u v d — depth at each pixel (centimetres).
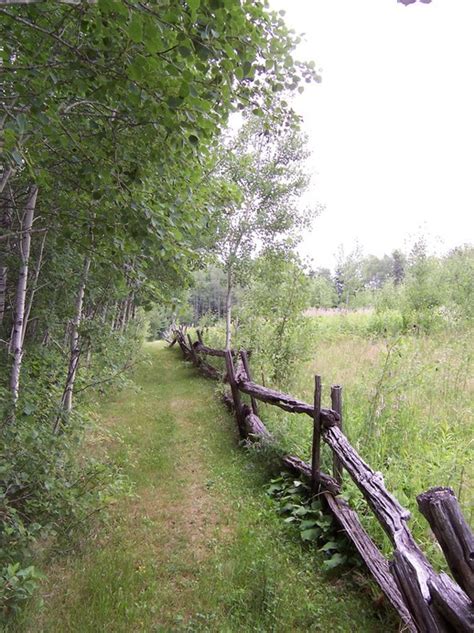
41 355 551
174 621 281
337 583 313
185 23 202
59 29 232
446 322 1131
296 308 809
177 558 354
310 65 300
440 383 620
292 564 337
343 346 1106
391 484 376
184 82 216
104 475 403
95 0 178
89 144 312
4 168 286
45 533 304
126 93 258
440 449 441
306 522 379
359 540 312
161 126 280
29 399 361
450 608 171
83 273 558
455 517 171
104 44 223
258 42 259
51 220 372
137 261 373
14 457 304
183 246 362
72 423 398
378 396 502
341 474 395
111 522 411
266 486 479
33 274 600
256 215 1179
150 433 700
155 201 325
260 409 666
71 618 280
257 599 295
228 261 1180
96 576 323
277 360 778
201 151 309
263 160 1190
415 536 316
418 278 1369
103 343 495
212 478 513
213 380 1133
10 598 253
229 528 404
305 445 514
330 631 268
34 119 238
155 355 1838
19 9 231
